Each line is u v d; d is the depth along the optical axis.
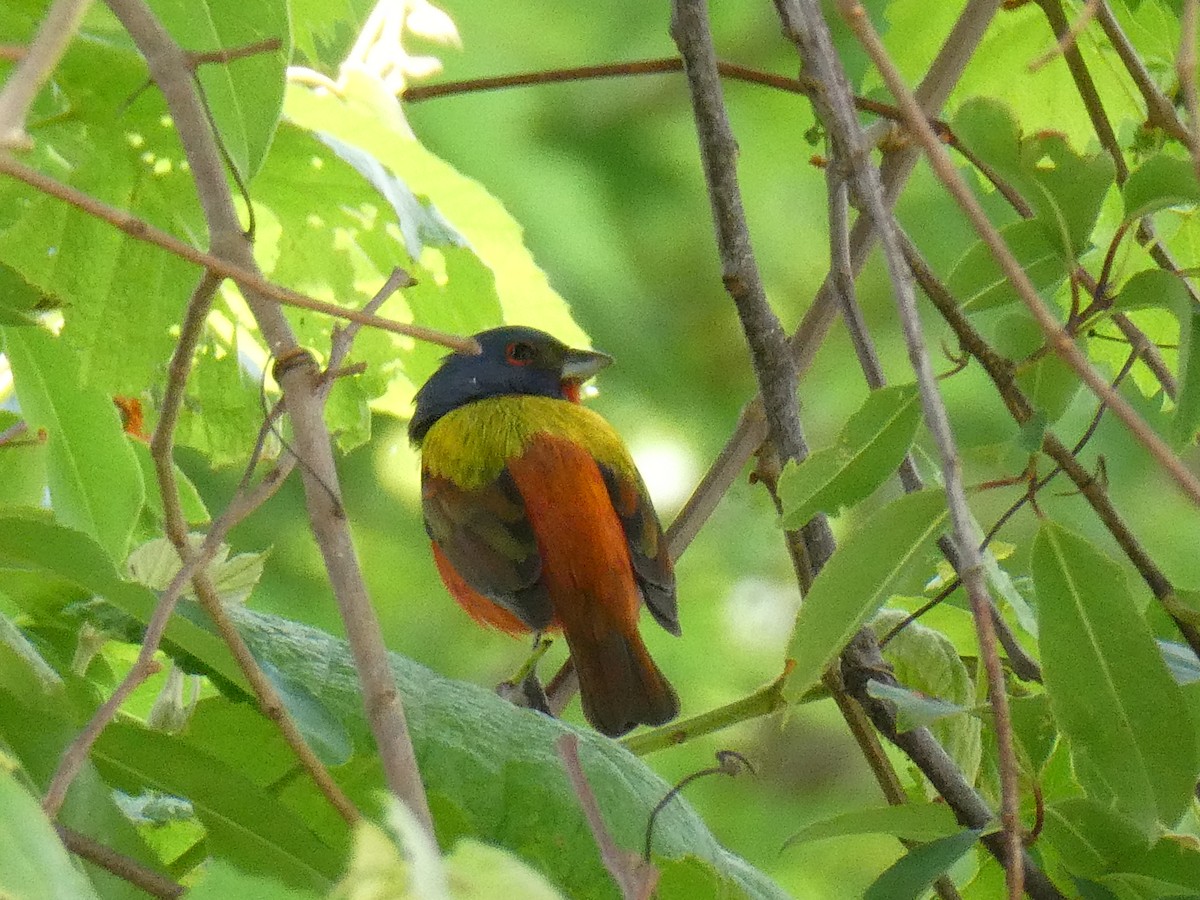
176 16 4.80
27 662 4.68
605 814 5.26
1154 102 6.64
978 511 13.01
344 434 7.36
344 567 4.12
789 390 6.39
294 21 7.44
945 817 5.49
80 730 4.57
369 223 6.68
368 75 6.89
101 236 6.03
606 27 13.62
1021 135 5.08
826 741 13.05
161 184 5.96
